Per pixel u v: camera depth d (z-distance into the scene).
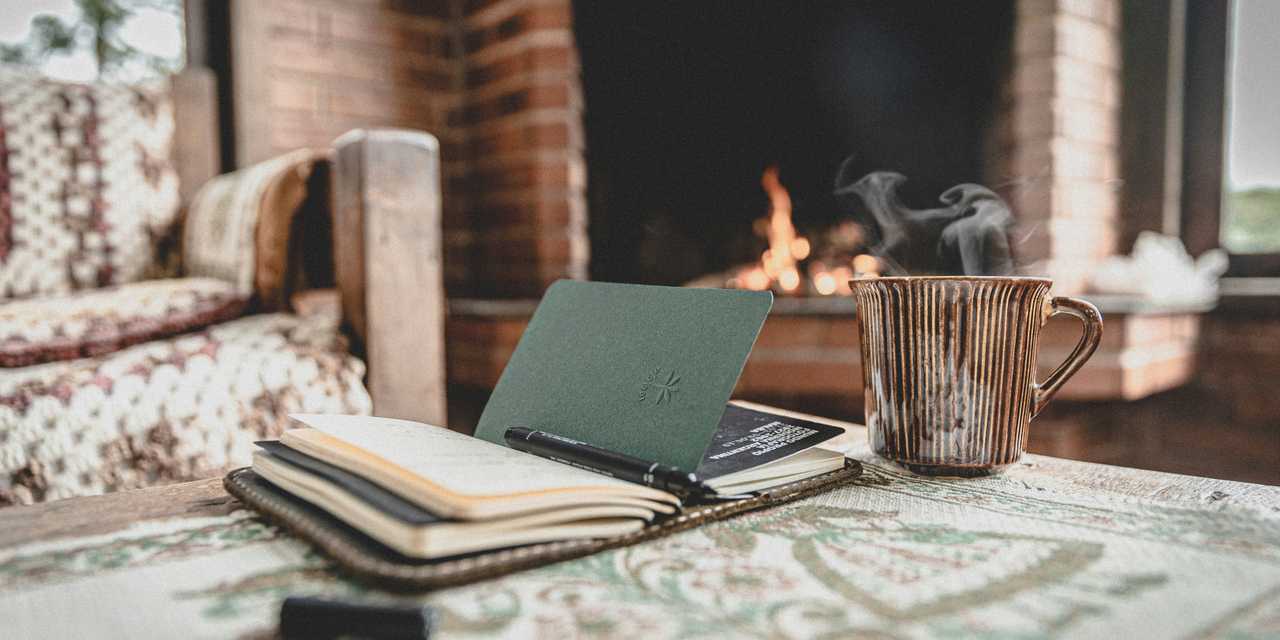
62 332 1.04
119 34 2.20
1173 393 1.99
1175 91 2.03
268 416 1.10
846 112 2.33
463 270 2.49
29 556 0.39
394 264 1.18
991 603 0.33
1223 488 0.51
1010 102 1.97
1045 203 1.92
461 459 0.44
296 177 1.29
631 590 0.34
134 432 1.01
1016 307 0.51
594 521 0.40
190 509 0.47
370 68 2.32
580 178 2.25
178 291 1.20
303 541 0.41
